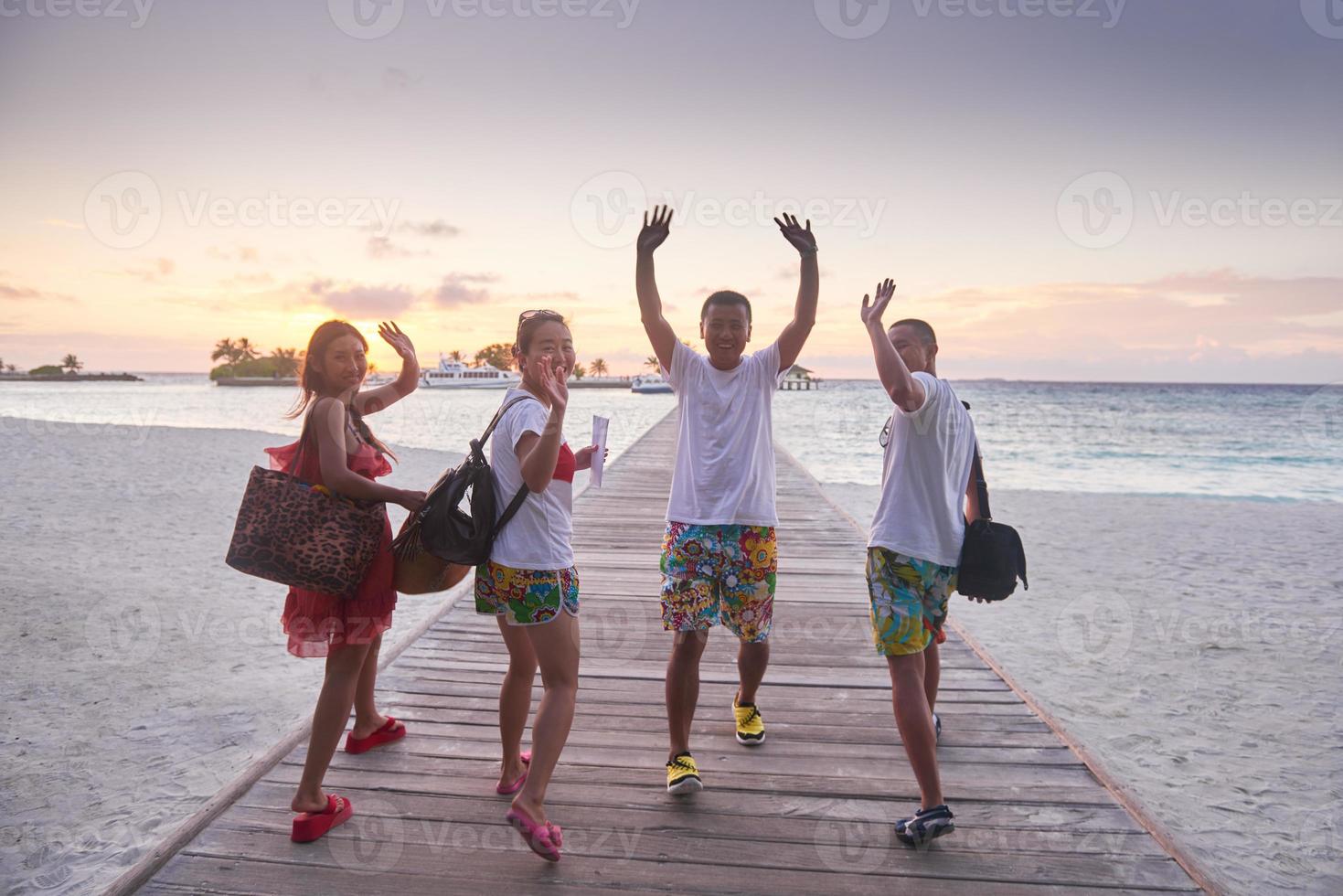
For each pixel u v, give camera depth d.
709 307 2.83
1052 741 3.18
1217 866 3.13
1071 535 10.69
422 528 2.35
